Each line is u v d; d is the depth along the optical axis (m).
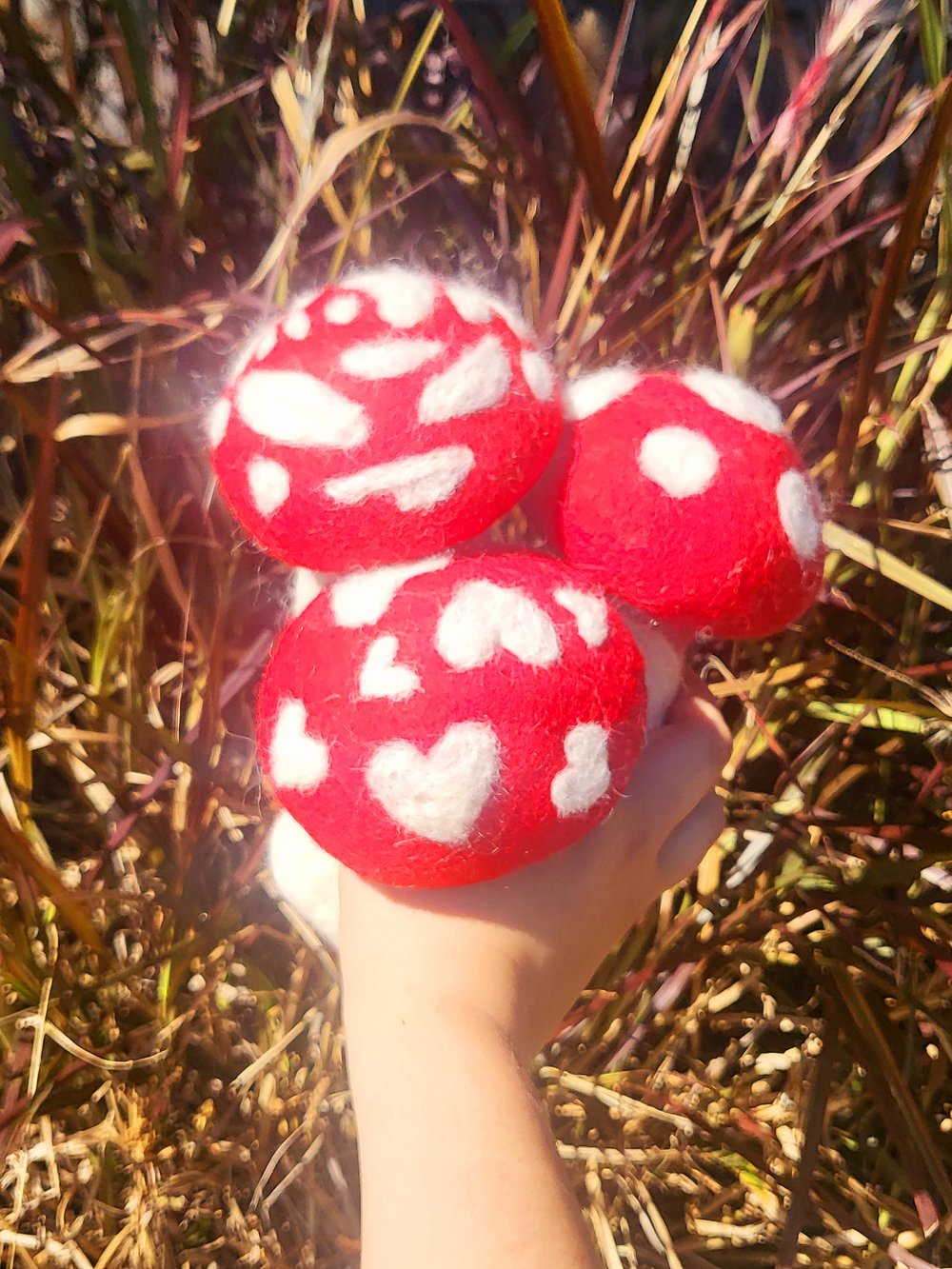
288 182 0.54
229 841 0.57
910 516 0.60
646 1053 0.60
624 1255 0.55
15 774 0.49
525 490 0.33
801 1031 0.62
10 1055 0.52
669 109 0.52
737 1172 0.57
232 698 0.56
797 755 0.62
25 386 0.55
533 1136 0.30
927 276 0.59
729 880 0.57
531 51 0.65
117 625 0.52
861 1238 0.56
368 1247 0.29
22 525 0.51
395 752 0.29
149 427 0.51
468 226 0.55
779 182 0.58
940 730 0.55
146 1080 0.54
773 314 0.58
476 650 0.30
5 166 0.49
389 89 0.62
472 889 0.33
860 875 0.55
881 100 0.63
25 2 0.63
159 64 0.59
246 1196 0.55
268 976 0.57
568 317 0.52
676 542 0.33
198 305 0.49
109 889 0.55
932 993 0.59
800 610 0.36
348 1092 0.54
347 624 0.31
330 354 0.31
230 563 0.54
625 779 0.32
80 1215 0.54
